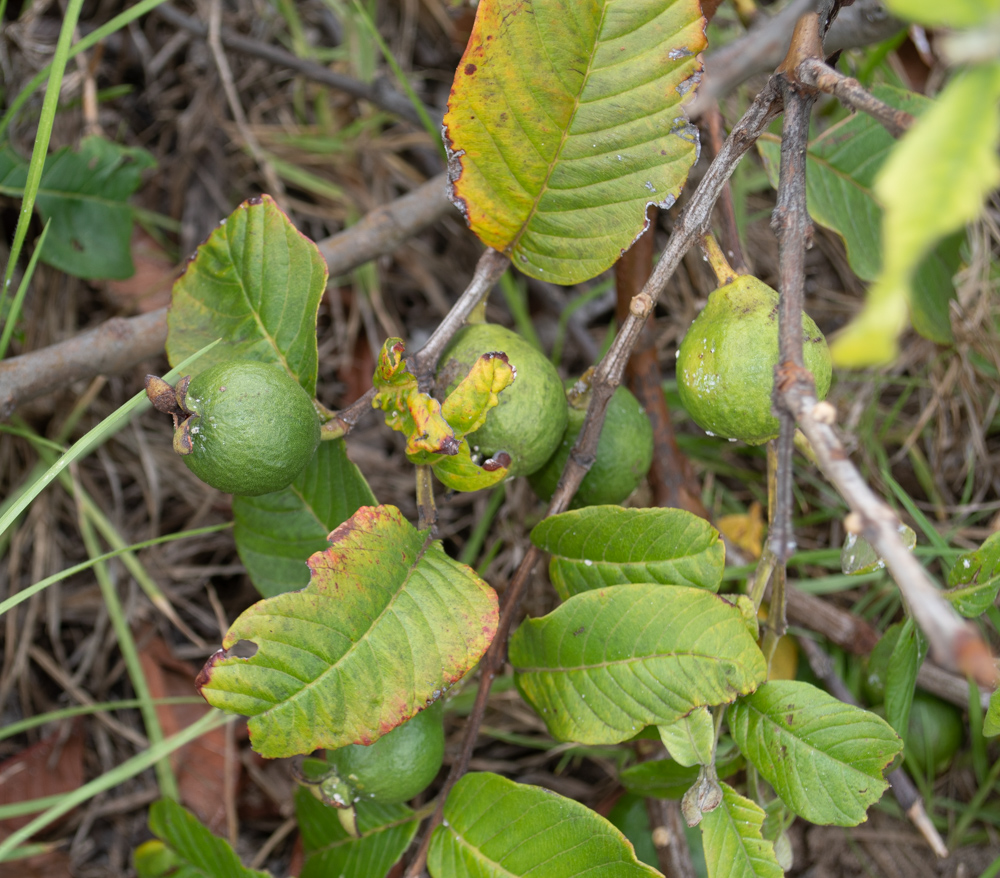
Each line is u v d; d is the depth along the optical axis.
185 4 0.83
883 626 0.68
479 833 0.50
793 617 0.63
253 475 0.46
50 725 0.69
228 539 0.74
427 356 0.50
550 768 0.69
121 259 0.67
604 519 0.50
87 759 0.69
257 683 0.45
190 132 0.81
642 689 0.48
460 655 0.47
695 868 0.59
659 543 0.49
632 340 0.48
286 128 0.85
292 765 0.52
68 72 0.73
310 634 0.46
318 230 0.85
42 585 0.50
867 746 0.47
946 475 0.74
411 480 0.76
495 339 0.50
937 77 0.76
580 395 0.52
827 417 0.39
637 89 0.48
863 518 0.36
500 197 0.50
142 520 0.74
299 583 0.54
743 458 0.75
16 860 0.65
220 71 0.75
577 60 0.47
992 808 0.65
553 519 0.50
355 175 0.85
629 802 0.61
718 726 0.50
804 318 0.46
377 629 0.47
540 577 0.71
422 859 0.51
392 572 0.47
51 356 0.59
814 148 0.58
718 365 0.46
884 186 0.24
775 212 0.44
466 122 0.48
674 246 0.47
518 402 0.49
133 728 0.69
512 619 0.52
